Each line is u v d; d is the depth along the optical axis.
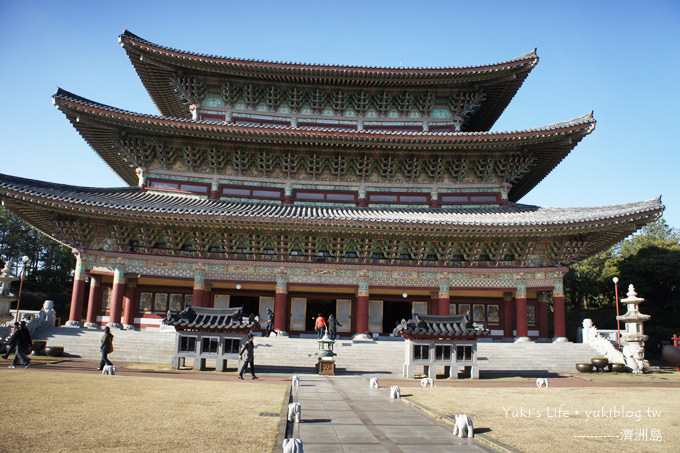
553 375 28.59
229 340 26.33
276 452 8.96
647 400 17.06
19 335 22.78
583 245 37.31
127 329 37.72
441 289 38.44
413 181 43.12
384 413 14.07
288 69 42.66
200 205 38.06
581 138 39.41
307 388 19.86
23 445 8.71
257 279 37.91
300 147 40.94
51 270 83.88
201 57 41.59
